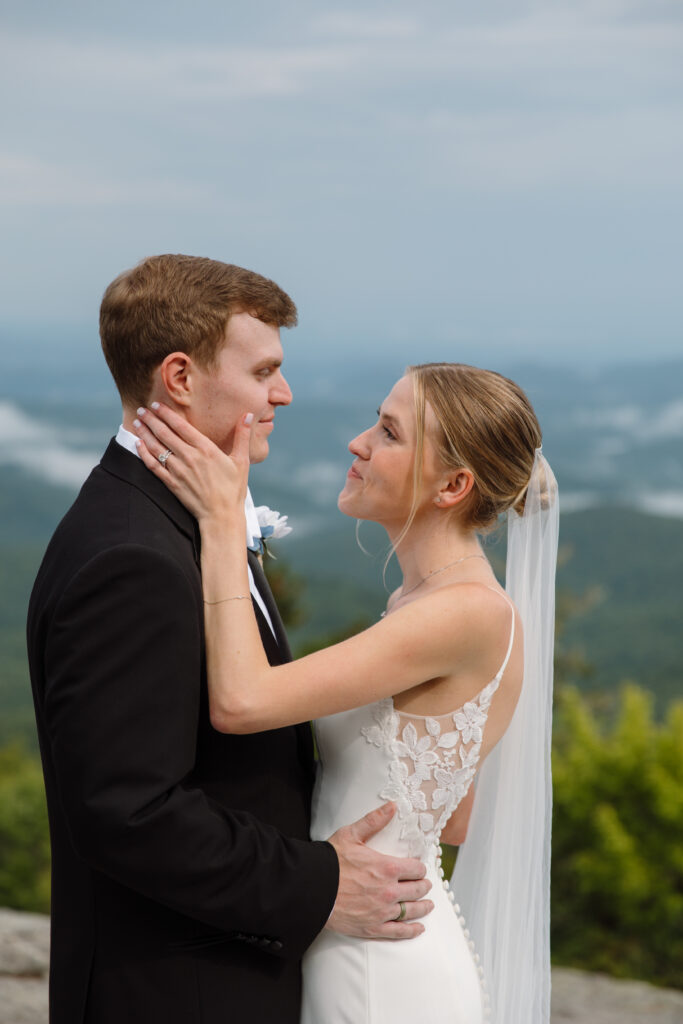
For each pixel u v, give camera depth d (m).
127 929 1.77
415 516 2.09
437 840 2.08
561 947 7.85
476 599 1.96
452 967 1.97
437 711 1.99
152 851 1.60
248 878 1.70
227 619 1.79
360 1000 1.90
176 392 1.82
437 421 2.02
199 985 1.77
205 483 1.81
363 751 2.01
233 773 1.84
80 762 1.59
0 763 17.95
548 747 2.31
